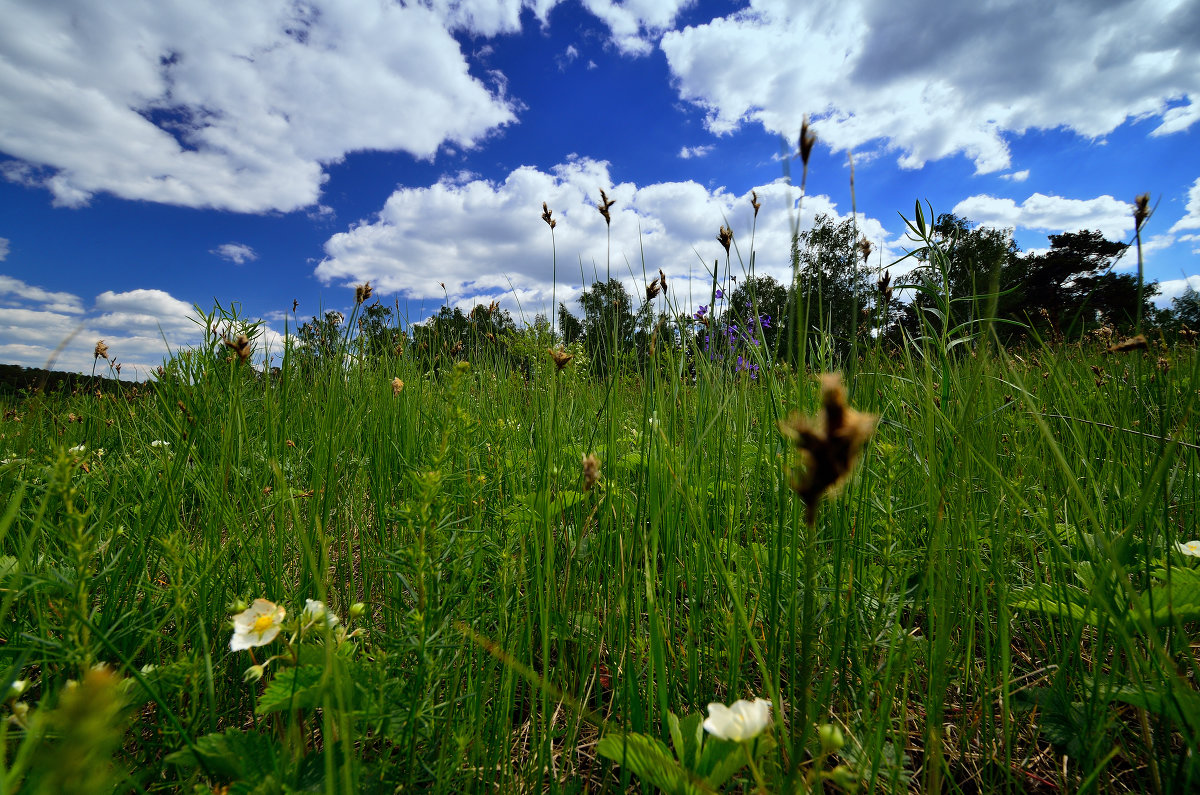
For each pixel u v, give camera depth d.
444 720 1.32
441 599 1.41
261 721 1.46
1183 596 1.51
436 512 1.33
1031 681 1.67
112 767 0.89
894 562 1.67
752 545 1.72
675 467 1.81
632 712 1.35
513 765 1.39
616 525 1.85
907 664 1.33
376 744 1.38
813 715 1.09
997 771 1.40
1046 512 1.94
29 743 0.70
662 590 1.78
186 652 1.41
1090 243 27.80
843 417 0.50
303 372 3.57
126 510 1.95
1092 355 3.51
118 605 1.56
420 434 2.82
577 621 1.76
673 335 2.40
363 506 2.38
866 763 1.21
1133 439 2.15
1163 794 1.19
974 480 2.01
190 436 1.93
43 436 2.84
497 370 3.77
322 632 1.34
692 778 1.06
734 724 0.92
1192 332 2.72
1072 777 1.38
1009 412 2.52
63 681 1.35
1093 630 1.81
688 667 1.52
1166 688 1.15
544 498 1.81
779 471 1.51
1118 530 1.82
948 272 1.75
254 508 1.91
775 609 1.49
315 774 1.15
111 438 3.08
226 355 2.28
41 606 1.36
